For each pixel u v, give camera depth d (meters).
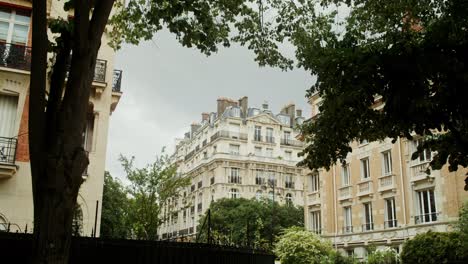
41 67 6.16
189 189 71.69
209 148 69.88
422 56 8.15
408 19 10.79
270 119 70.19
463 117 8.59
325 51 9.94
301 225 55.12
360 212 29.20
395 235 26.02
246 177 64.88
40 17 6.20
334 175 32.25
